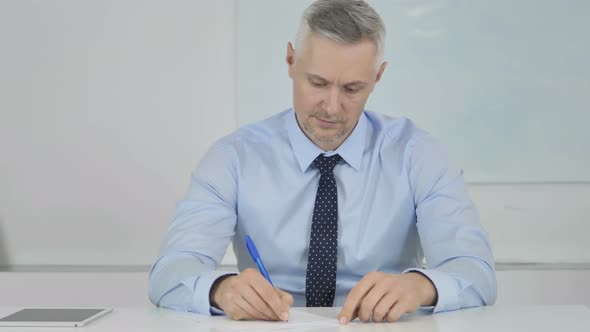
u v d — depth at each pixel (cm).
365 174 173
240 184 172
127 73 323
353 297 128
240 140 178
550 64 312
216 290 138
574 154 313
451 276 140
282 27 313
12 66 327
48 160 328
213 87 321
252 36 314
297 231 170
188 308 141
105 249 328
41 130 328
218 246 164
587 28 311
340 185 171
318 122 157
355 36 150
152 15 322
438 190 166
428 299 136
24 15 326
